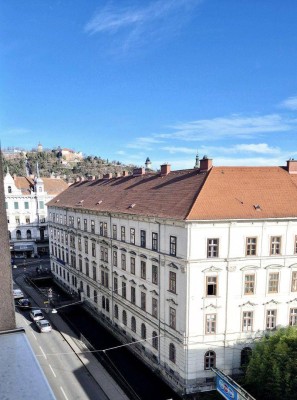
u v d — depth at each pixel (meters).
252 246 29.56
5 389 3.18
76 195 59.16
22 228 80.69
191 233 27.84
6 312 3.83
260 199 30.97
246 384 25.75
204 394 28.20
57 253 62.94
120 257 39.53
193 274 28.19
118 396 28.31
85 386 29.62
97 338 39.66
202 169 34.25
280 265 30.03
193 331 28.56
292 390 22.72
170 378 30.25
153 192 37.81
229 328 29.39
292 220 29.86
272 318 30.55
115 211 39.31
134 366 33.38
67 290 58.22
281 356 24.02
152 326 33.34
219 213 28.52
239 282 29.39
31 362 3.54
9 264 3.79
